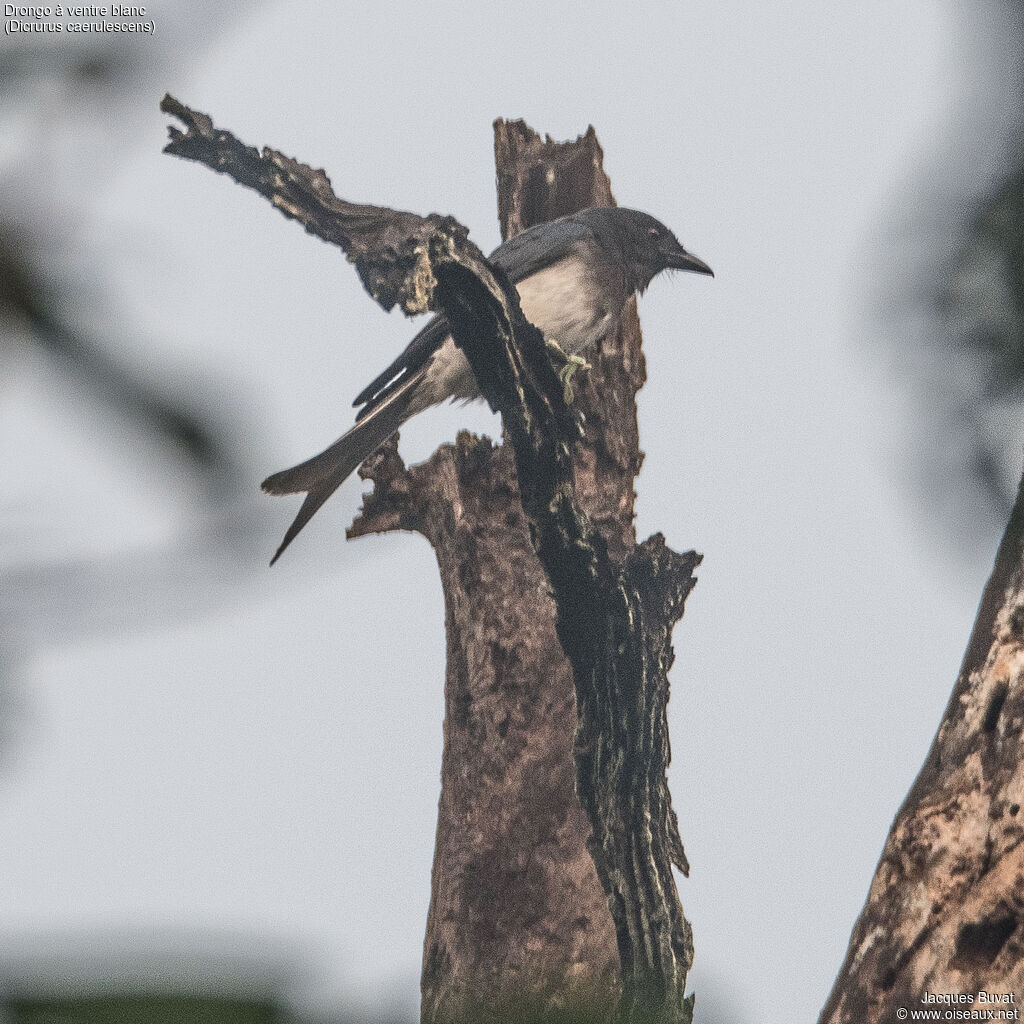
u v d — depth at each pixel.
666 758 11.36
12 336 1.04
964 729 5.80
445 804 11.71
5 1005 1.02
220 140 11.26
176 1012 1.04
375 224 11.22
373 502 12.19
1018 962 5.29
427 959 11.34
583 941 10.91
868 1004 5.51
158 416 1.06
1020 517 5.57
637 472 13.01
